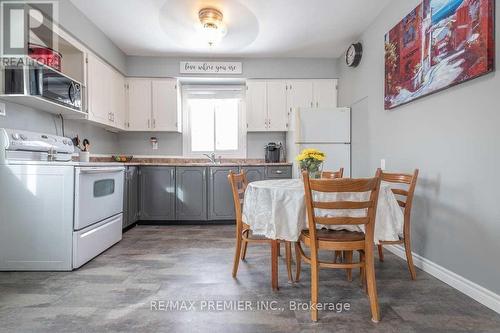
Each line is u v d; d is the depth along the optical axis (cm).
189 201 379
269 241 194
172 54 396
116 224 286
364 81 329
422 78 214
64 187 213
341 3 274
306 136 365
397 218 176
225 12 287
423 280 199
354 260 238
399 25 246
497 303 156
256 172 383
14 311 156
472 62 167
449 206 193
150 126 404
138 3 271
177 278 202
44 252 212
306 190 147
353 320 148
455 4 180
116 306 162
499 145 156
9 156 213
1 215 212
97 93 319
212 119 446
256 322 146
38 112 259
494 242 160
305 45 371
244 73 411
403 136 248
